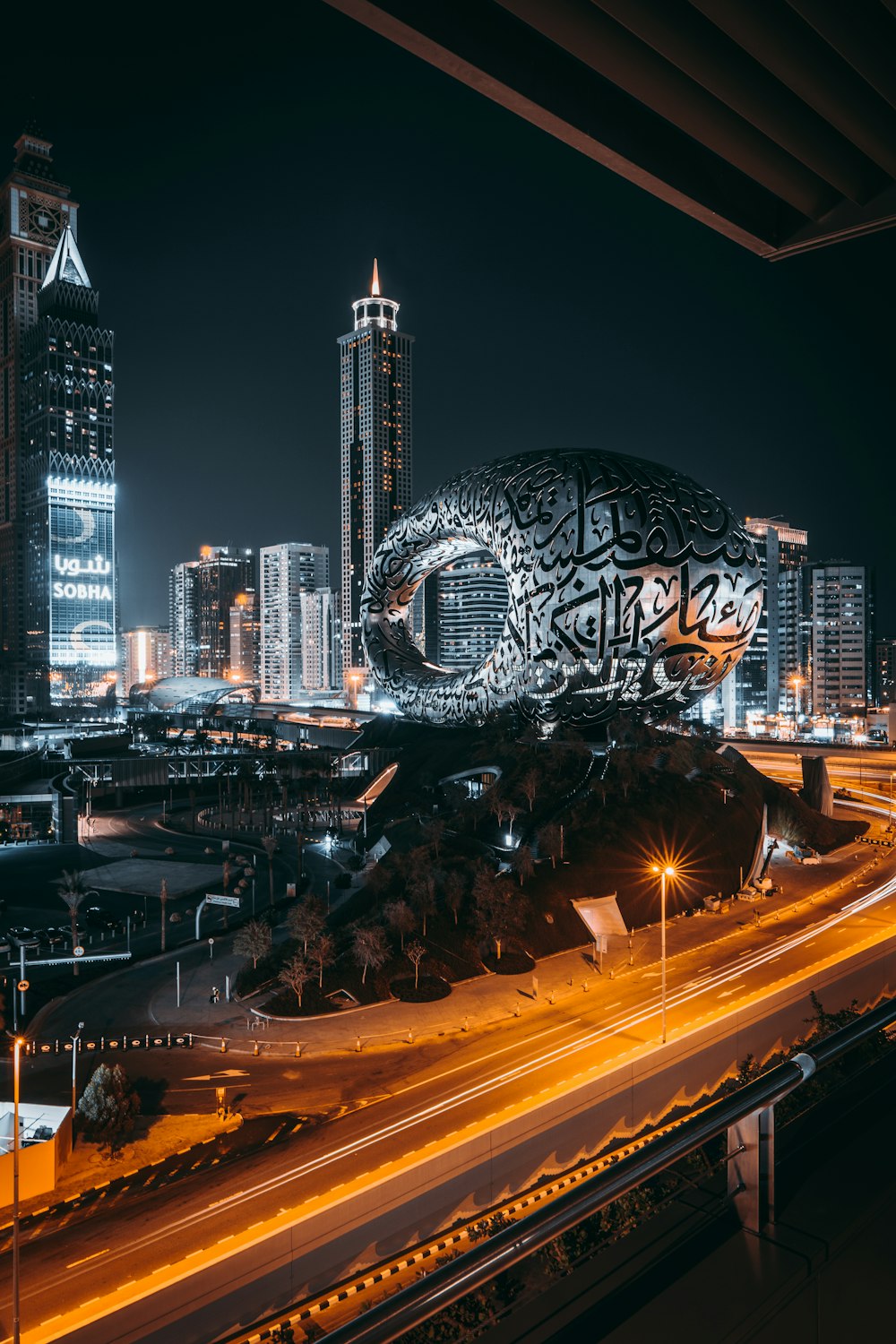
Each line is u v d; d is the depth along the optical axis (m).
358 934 67.38
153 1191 40.88
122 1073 47.06
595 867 85.38
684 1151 6.29
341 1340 5.15
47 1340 30.36
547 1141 43.12
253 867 116.12
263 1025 61.69
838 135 9.63
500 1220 34.16
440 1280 5.54
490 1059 53.94
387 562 148.88
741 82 8.73
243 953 72.88
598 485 109.81
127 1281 33.72
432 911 73.75
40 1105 45.66
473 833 101.38
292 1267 34.66
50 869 117.50
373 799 146.50
